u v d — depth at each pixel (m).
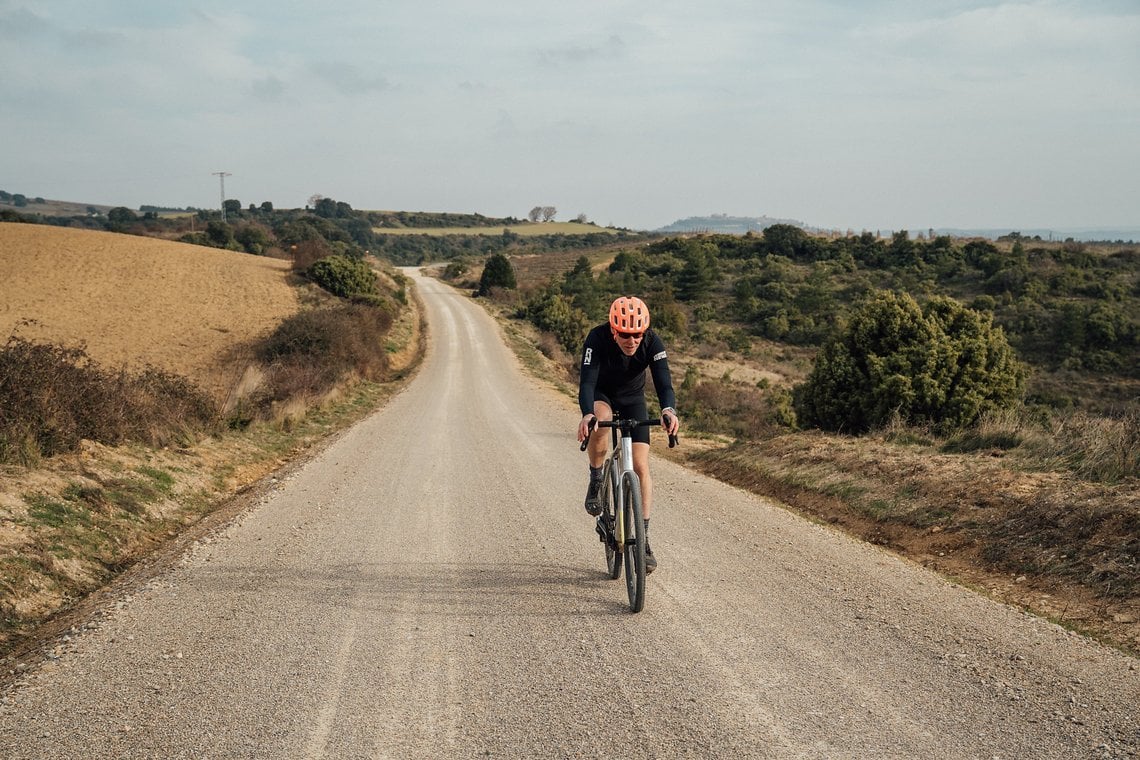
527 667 3.78
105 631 4.37
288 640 4.18
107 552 6.52
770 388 42.97
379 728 3.16
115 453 9.04
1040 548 5.52
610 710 3.30
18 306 41.12
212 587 5.20
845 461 9.07
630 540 4.68
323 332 28.98
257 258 66.94
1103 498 5.74
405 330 50.38
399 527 7.00
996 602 4.76
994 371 14.35
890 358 14.77
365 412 20.47
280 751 2.98
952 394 14.33
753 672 3.68
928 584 5.14
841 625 4.33
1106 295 59.00
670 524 7.07
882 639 4.10
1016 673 3.62
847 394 15.17
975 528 6.24
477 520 7.27
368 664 3.84
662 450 14.20
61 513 6.67
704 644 4.05
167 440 10.55
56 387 9.20
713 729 3.11
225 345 35.31
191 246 67.94
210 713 3.31
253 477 10.73
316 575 5.47
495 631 4.29
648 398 31.38
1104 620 4.41
